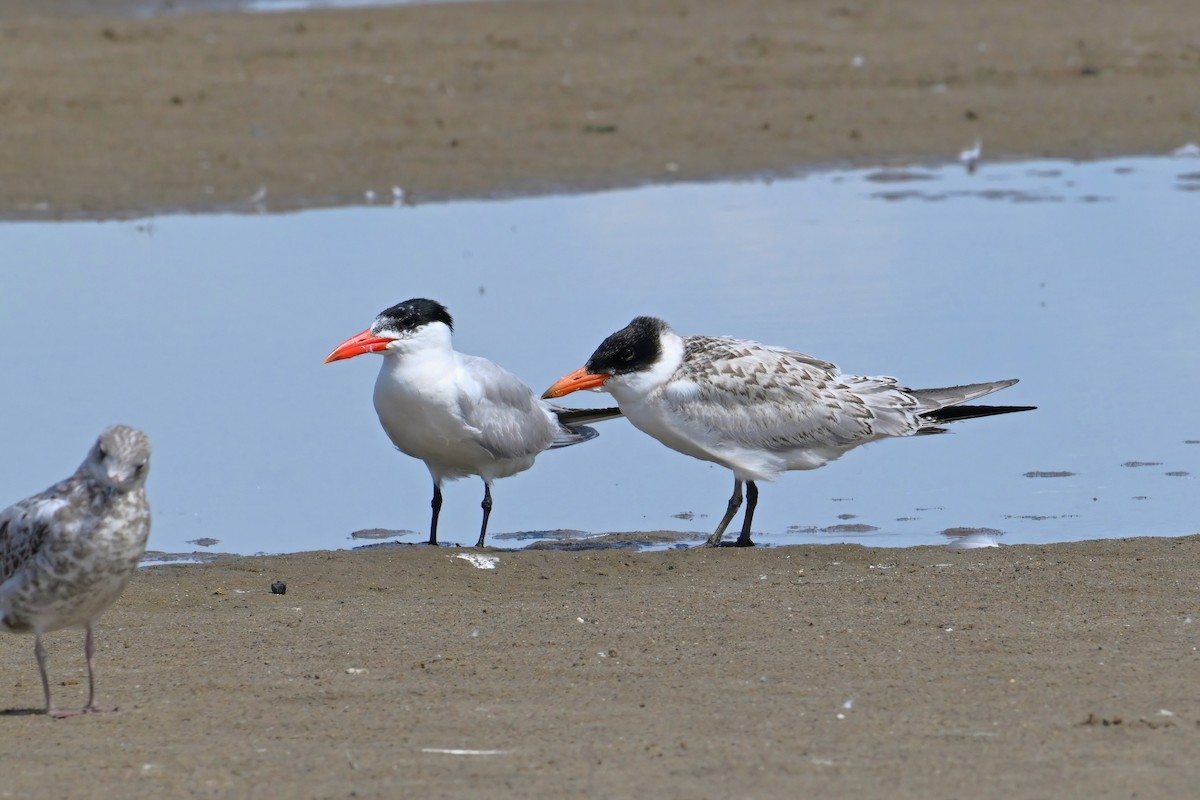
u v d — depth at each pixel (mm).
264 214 24922
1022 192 26391
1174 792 7422
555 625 10812
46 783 7855
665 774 7770
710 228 24109
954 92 32562
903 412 15047
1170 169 27891
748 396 14359
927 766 7793
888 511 15047
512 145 28469
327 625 11016
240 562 13133
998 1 40844
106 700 9328
